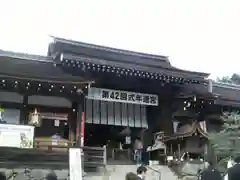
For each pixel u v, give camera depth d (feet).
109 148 69.72
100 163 53.72
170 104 70.59
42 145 51.01
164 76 65.26
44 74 60.03
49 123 58.95
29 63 63.05
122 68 61.41
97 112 66.33
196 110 72.69
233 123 64.54
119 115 68.39
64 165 50.57
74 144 57.62
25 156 48.75
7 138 49.06
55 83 53.98
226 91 84.84
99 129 73.10
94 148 53.88
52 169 50.03
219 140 61.11
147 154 69.97
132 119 69.46
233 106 75.56
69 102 60.44
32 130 50.80
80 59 58.49
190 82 68.80
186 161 60.18
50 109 58.75
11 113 56.08
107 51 70.59
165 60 78.59
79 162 49.57
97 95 64.90
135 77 66.03
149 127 71.20
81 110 58.34
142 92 69.05
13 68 59.26
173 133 67.26
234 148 60.03
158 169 61.72
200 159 61.62
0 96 55.67
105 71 61.67
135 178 22.13
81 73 63.31
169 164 62.75
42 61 64.49
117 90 66.90
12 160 47.88
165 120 69.46
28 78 52.34
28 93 55.77
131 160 68.80
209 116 74.64
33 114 55.36
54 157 50.19
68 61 58.13
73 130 59.47
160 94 70.54
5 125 49.39
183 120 71.87
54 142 56.49
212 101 69.31
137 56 74.59
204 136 60.95
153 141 70.33
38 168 49.21
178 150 61.93
